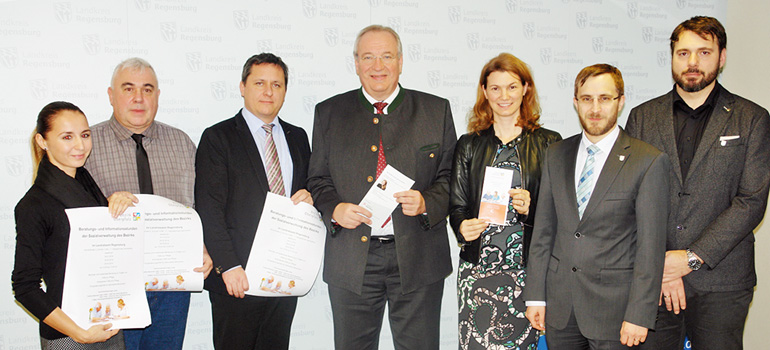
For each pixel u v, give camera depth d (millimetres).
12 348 2674
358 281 2391
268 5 2850
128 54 2709
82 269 1988
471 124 2480
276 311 2504
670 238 2311
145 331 2443
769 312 3195
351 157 2438
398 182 2324
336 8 2938
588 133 2051
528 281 2193
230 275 2326
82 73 2670
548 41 3264
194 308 2883
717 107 2283
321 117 2547
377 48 2379
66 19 2633
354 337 2482
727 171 2219
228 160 2406
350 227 2324
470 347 2371
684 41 2258
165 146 2457
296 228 2445
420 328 2463
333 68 2961
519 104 2322
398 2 3021
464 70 3152
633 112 2521
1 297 2645
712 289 2262
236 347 2439
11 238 2648
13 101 2605
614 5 3340
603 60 3359
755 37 3229
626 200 1967
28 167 2652
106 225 2051
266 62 2420
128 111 2309
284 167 2545
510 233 2305
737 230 2146
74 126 1972
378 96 2486
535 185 2297
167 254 2283
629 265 1995
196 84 2801
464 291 2396
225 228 2365
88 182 2129
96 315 2002
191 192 2494
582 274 2039
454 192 2410
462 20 3125
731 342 2309
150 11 2719
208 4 2781
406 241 2396
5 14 2562
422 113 2488
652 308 1921
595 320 2016
